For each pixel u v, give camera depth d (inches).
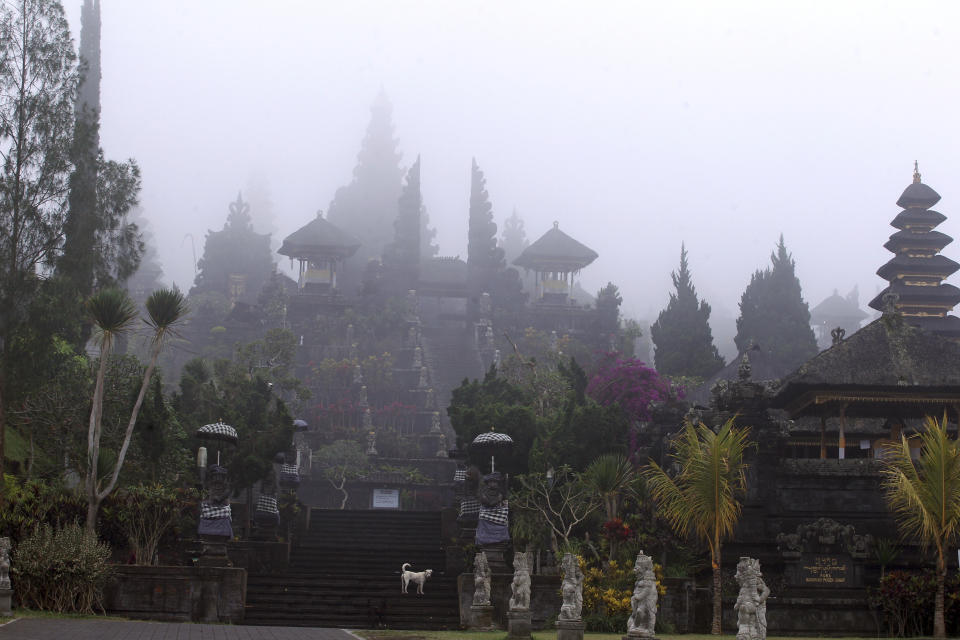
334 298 3892.7
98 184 1469.0
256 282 4825.3
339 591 1333.7
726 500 1130.0
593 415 1518.2
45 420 1428.4
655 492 1266.0
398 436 2878.9
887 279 2743.6
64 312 1352.1
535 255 4227.4
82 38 3034.0
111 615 1143.0
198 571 1190.3
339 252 4101.9
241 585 1201.4
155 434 1395.2
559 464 1475.1
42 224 1370.6
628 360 2113.7
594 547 1323.8
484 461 1368.1
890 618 1144.8
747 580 771.4
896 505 1302.9
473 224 4227.4
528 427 1525.6
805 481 1349.7
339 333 3663.9
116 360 1510.8
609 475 1322.6
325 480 2534.5
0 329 1333.7
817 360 1470.2
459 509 1647.4
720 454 1129.4
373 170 5861.2
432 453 2874.0
